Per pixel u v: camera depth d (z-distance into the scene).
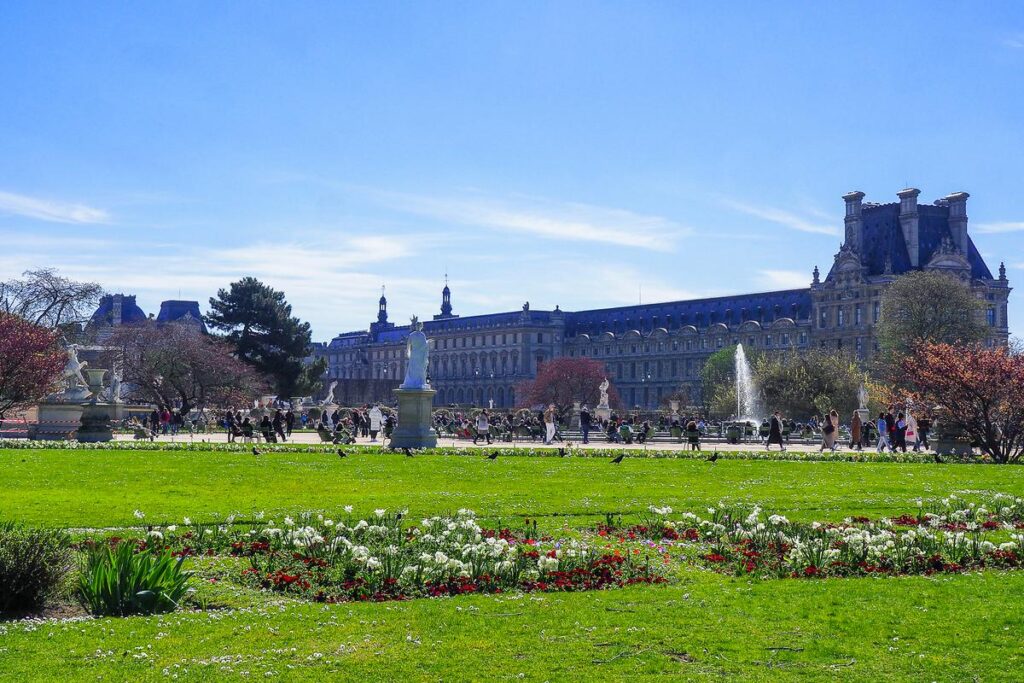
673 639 23.12
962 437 81.69
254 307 198.75
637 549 33.19
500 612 25.53
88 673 20.77
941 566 31.02
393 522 37.22
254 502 45.53
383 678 20.64
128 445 83.12
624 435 112.06
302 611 25.64
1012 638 23.06
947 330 181.38
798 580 29.52
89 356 184.12
